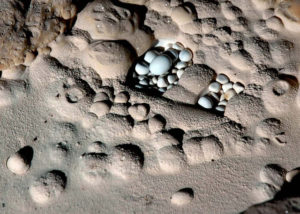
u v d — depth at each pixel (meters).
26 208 0.27
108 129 0.30
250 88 0.30
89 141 0.30
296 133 0.27
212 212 0.25
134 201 0.27
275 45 0.32
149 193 0.27
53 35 0.33
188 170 0.27
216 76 0.33
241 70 0.32
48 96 0.32
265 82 0.30
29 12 0.31
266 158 0.27
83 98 0.32
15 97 0.33
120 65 0.33
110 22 0.33
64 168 0.29
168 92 0.32
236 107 0.29
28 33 0.32
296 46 0.32
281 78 0.30
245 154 0.27
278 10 0.33
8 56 0.32
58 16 0.33
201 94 0.32
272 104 0.29
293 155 0.26
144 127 0.30
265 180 0.25
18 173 0.29
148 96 0.32
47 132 0.31
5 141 0.31
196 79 0.32
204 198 0.26
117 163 0.28
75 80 0.33
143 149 0.29
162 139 0.29
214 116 0.30
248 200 0.25
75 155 0.29
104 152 0.29
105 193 0.27
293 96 0.29
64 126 0.31
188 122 0.30
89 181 0.28
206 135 0.29
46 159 0.30
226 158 0.28
